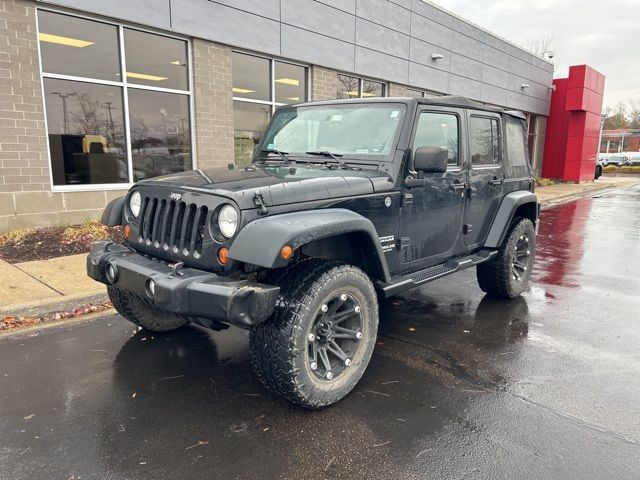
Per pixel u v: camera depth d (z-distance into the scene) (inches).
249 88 406.6
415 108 144.9
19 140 283.4
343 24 472.1
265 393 125.5
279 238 100.0
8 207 284.5
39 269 224.4
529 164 223.1
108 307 190.7
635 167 1686.8
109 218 142.7
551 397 124.9
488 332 171.6
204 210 111.2
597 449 102.5
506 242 199.6
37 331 167.0
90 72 311.4
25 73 280.7
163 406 118.3
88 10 297.1
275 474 93.4
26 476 92.1
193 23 349.7
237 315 98.0
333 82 478.3
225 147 388.2
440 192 158.1
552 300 212.7
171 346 155.1
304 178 123.3
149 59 338.3
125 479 91.5
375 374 137.0
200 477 92.3
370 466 96.1
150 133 346.9
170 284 104.1
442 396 124.8
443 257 167.5
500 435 107.3
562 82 912.9
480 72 710.5
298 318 107.7
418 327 176.4
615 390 129.0
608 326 179.0
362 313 124.8
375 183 133.6
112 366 140.3
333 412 116.4
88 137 316.5
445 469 95.4
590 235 397.1
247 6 382.6
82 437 104.9
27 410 115.7
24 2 275.1
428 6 587.5
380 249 126.0
